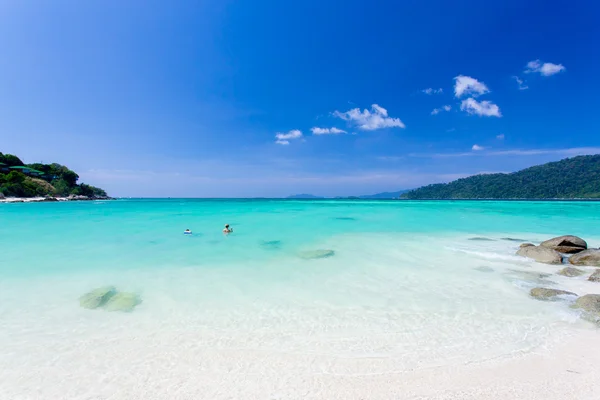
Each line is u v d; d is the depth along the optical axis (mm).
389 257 12656
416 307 7625
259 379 4832
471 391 4523
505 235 18344
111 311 7328
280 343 5941
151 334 6266
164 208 46000
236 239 16719
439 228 21562
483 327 6523
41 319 6906
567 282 9289
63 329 6457
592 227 21953
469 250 13953
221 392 4523
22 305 7656
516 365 5152
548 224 23938
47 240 16188
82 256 12695
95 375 4930
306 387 4645
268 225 23109
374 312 7352
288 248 14383
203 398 4398
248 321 6875
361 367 5152
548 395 4383
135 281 9531
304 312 7359
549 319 6832
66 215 31359
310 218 28953
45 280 9570
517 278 9789
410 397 4414
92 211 38062
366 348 5758
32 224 23062
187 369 5098
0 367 5121
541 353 5496
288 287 9086
